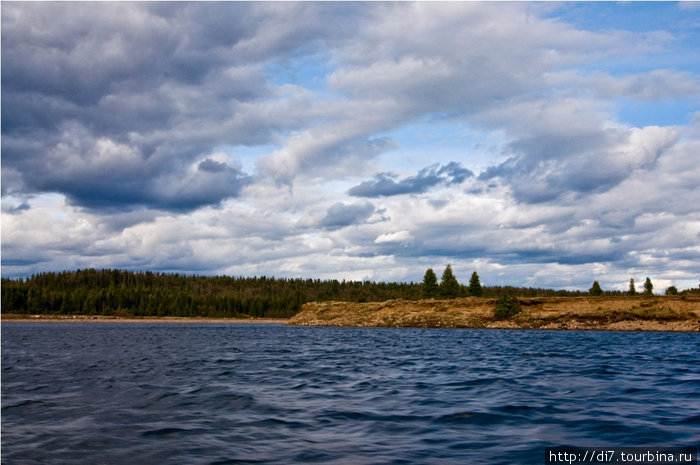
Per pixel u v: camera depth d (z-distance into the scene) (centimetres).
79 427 1495
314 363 3291
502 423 1504
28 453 1235
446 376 2578
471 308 10850
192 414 1672
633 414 1594
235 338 6794
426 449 1246
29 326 12756
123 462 1166
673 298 9281
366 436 1380
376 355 3894
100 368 3016
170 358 3691
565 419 1540
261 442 1324
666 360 3319
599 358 3481
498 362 3262
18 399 1955
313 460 1163
